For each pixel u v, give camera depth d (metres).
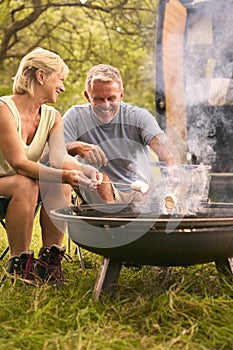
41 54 3.06
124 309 2.46
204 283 2.70
